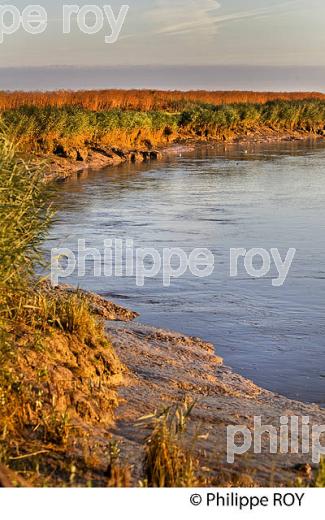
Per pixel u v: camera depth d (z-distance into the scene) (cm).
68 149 3309
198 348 1025
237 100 6494
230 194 2566
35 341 724
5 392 638
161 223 1994
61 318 811
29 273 800
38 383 683
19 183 752
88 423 683
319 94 7688
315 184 2847
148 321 1142
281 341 1070
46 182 877
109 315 1127
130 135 4088
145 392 804
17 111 3212
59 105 3959
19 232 761
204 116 4912
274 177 3066
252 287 1349
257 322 1152
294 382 928
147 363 920
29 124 3030
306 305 1241
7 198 738
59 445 621
